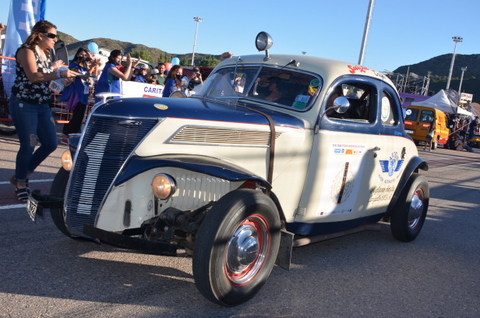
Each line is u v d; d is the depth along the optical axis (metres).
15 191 5.17
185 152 3.26
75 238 4.00
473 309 3.65
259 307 3.26
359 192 4.50
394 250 5.07
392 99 4.87
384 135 4.71
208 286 2.99
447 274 4.45
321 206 4.10
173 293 3.32
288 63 4.25
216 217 3.00
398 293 3.81
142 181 3.20
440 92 24.92
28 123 4.83
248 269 3.31
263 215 3.26
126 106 3.26
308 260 4.41
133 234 3.34
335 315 3.26
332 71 4.11
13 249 3.80
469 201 8.70
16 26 9.98
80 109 9.05
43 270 3.47
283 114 3.89
